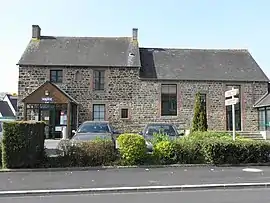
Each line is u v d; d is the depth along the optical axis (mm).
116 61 27984
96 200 8547
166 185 10141
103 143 14133
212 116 27859
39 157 13797
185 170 13086
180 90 27828
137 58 28375
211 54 31016
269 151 14711
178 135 17344
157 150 14453
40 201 8531
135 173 12414
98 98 27453
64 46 29234
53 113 26641
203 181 10758
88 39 30312
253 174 12086
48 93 25969
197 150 14609
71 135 26562
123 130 27359
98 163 13961
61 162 13789
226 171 12805
